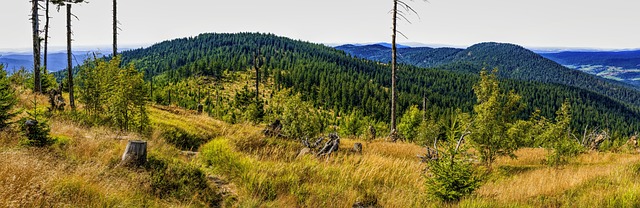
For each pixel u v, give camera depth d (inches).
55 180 224.8
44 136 334.3
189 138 617.0
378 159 469.7
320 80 6619.1
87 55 672.4
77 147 344.2
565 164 634.8
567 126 635.5
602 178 412.2
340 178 374.9
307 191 329.1
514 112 543.8
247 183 324.8
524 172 535.2
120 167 297.7
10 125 384.8
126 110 571.8
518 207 299.9
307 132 623.8
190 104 3533.5
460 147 341.1
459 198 313.6
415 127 1253.7
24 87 1060.5
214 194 297.0
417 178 407.2
